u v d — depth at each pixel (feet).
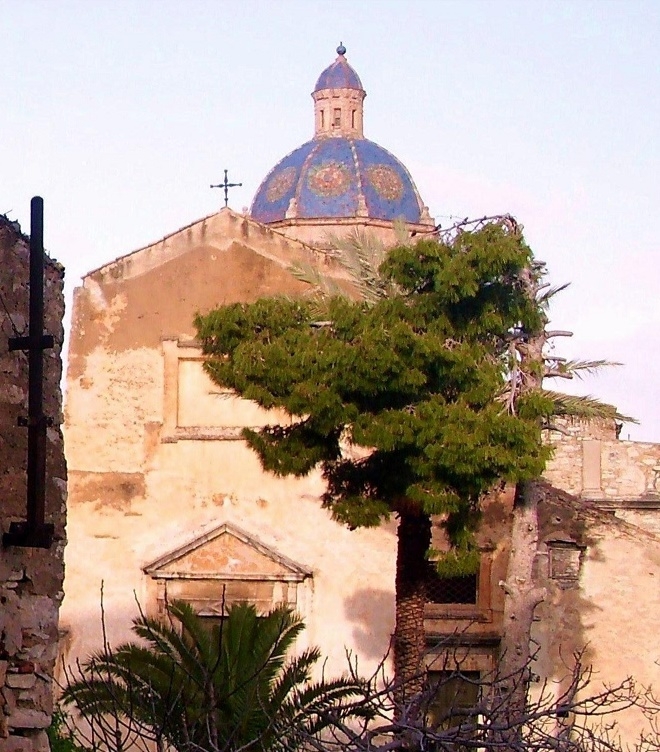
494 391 83.51
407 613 88.07
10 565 47.98
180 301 107.55
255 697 59.41
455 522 85.10
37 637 48.88
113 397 106.73
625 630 111.24
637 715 108.58
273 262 107.86
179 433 106.11
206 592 104.58
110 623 104.12
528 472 80.69
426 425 80.07
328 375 80.59
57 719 63.57
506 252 82.99
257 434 88.12
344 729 46.62
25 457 48.62
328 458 86.74
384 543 104.78
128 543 105.29
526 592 93.91
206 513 105.50
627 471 126.72
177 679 69.15
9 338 47.96
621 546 112.27
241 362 81.92
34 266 47.34
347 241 104.94
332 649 103.60
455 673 49.11
